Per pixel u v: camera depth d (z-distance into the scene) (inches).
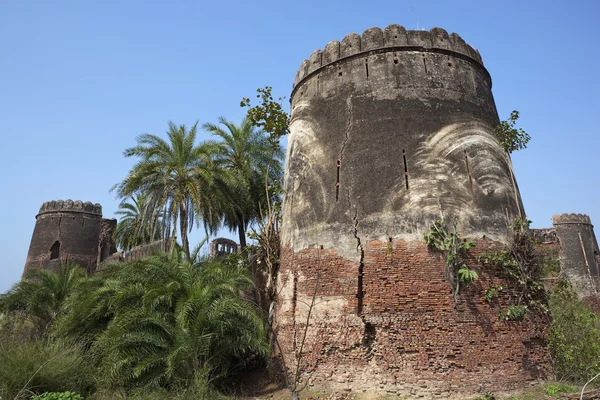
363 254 469.7
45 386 432.1
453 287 444.8
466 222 469.4
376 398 419.5
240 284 551.2
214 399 442.6
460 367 423.8
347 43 572.1
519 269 460.8
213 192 768.9
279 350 479.8
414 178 485.1
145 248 912.3
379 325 442.6
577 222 1227.9
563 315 482.9
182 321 448.8
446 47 550.0
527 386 430.9
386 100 522.6
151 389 442.6
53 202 1256.2
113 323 472.4
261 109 553.0
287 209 561.3
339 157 521.7
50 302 738.8
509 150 532.4
